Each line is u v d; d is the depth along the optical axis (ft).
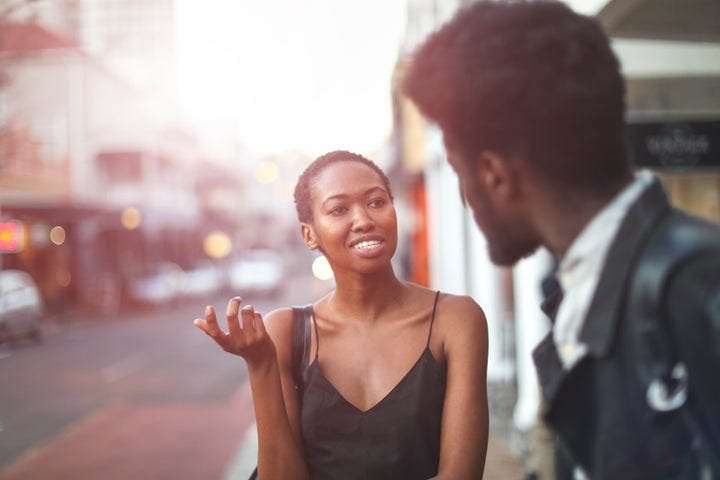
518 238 2.90
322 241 4.46
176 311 80.43
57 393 30.04
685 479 2.28
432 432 4.23
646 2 11.19
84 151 88.28
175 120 126.11
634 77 14.62
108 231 98.02
